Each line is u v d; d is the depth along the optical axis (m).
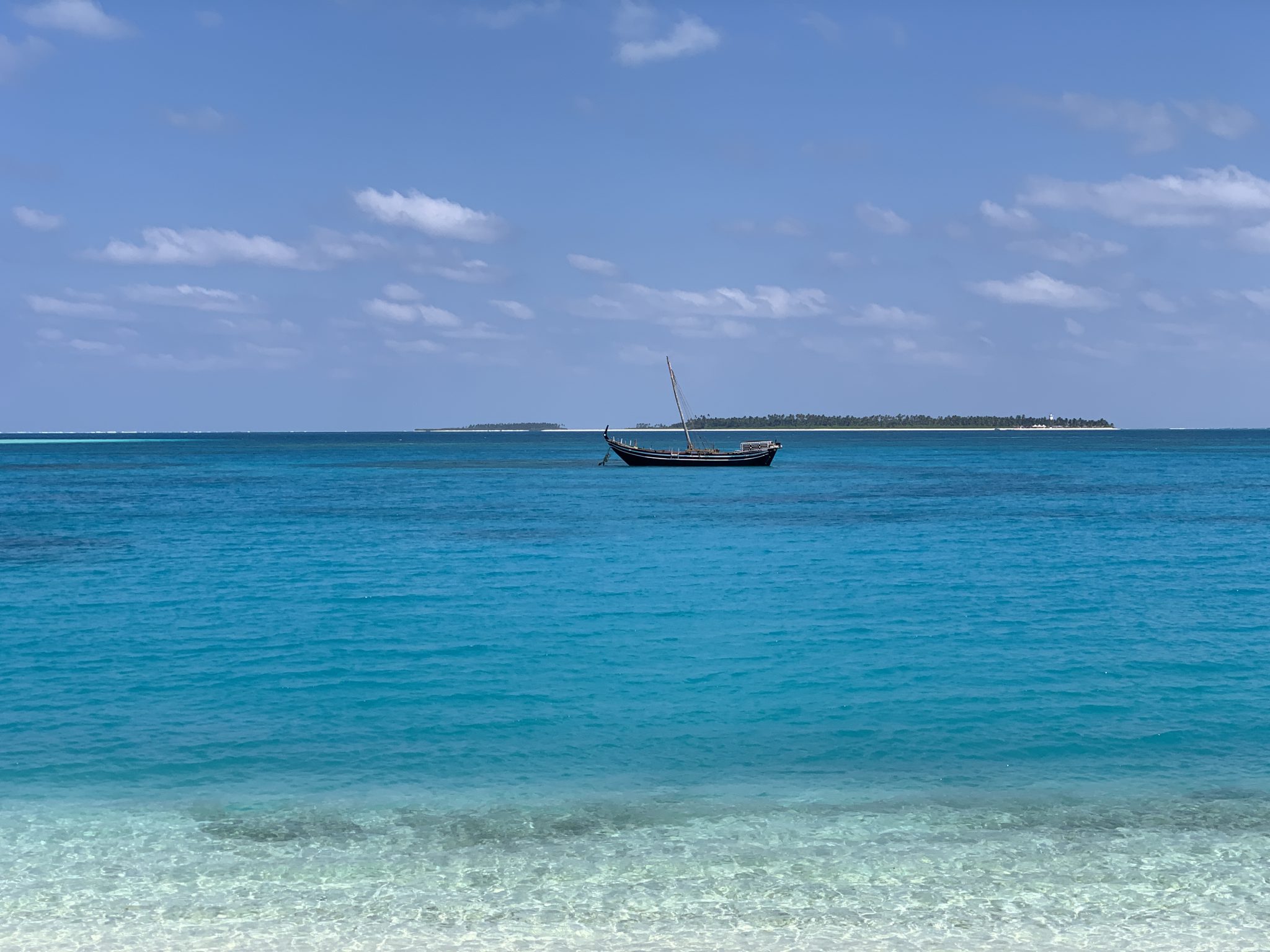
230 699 20.44
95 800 14.75
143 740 17.66
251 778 15.74
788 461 162.75
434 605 31.34
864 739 17.69
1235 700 20.00
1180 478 105.25
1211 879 12.08
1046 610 30.02
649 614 29.84
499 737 17.89
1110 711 19.30
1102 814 14.10
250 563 41.00
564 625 28.16
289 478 116.31
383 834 13.50
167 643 25.84
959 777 15.67
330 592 33.84
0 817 14.07
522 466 153.88
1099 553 43.31
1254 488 88.06
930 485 96.50
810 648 25.03
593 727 18.50
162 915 11.21
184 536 51.88
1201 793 14.95
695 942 10.65
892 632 26.95
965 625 27.86
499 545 47.56
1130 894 11.70
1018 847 13.00
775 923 11.03
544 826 13.76
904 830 13.57
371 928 10.95
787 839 13.29
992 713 19.17
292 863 12.57
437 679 22.06
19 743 17.50
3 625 28.03
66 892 11.77
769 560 41.81
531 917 11.16
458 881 12.04
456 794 15.02
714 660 23.81
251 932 10.85
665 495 84.06
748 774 15.91
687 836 13.39
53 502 76.31
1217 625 27.58
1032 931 10.89
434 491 90.25
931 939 10.72
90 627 27.91
